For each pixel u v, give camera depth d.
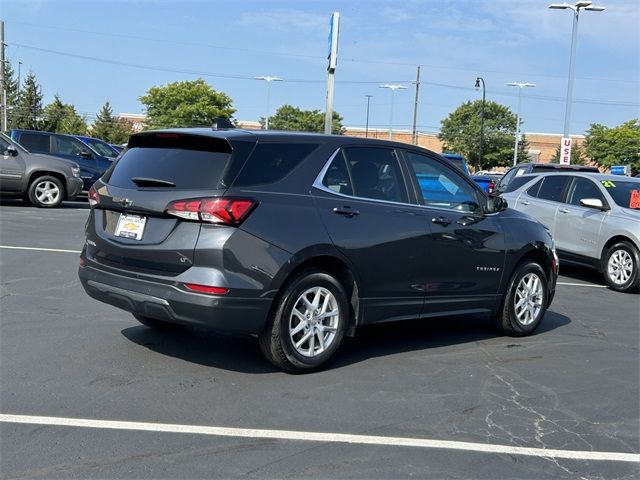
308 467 3.65
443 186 6.12
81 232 12.19
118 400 4.48
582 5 26.78
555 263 7.09
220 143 4.89
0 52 42.41
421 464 3.76
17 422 4.06
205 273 4.61
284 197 4.93
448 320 7.46
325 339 5.24
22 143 18.50
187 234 4.70
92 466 3.55
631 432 4.38
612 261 10.12
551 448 4.07
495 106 76.62
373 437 4.09
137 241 4.93
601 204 10.28
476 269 6.23
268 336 4.94
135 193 4.99
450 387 5.11
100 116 77.75
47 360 5.24
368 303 5.45
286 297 4.91
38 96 70.06
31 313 6.62
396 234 5.52
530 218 6.99
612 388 5.27
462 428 4.31
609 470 3.80
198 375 5.06
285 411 4.43
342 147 5.42
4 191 15.44
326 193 5.20
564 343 6.67
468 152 76.69
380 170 5.65
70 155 19.06
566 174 11.50
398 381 5.18
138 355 5.47
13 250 10.00
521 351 6.28
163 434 3.98
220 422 4.20
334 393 4.82
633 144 56.66
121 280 4.97
